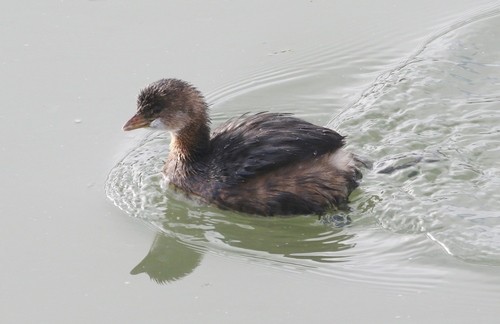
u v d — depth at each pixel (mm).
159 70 15141
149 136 14055
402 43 15633
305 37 15891
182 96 12508
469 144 12953
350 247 11453
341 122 13773
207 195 12297
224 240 11836
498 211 11625
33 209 12539
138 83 14852
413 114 13750
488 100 13891
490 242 11117
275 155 11859
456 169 12422
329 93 14633
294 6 16703
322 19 16328
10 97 14727
